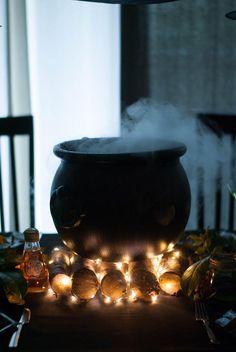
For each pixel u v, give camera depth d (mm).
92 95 2396
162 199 924
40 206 2445
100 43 2355
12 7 2230
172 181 949
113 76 2395
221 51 2350
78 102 2387
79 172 933
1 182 1758
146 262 1010
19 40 2258
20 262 1023
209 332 839
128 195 911
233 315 881
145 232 932
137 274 946
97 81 2387
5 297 947
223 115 1773
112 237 932
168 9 2328
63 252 1071
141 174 920
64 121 2395
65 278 969
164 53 2367
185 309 929
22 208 2416
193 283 921
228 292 942
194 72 2375
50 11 2299
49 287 1010
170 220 939
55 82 2359
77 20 2322
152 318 895
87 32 2338
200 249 1071
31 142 1777
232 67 2359
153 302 955
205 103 2395
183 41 2352
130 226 922
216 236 1124
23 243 1218
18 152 2379
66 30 2322
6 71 2275
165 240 962
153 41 2357
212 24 2328
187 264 1032
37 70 2342
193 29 2338
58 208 936
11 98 2297
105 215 915
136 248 949
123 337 833
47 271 1020
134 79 2395
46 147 2404
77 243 964
